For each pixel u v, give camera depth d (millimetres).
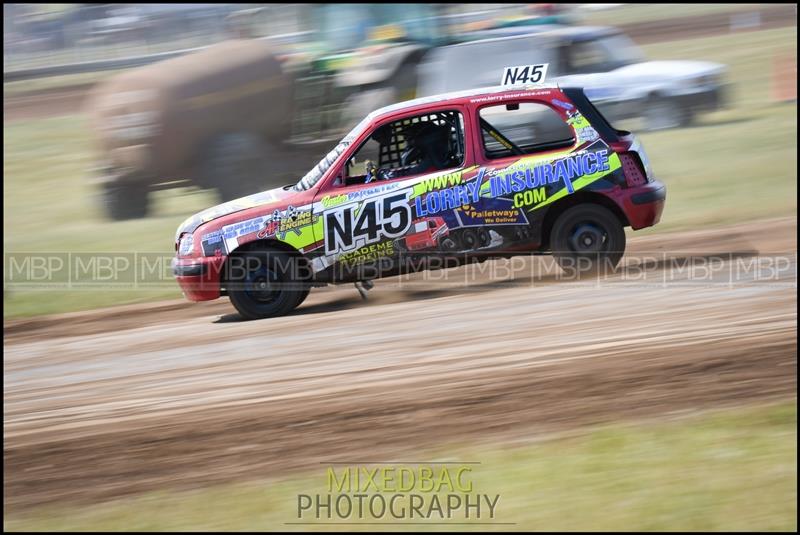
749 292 19984
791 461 12359
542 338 18031
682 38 81750
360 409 15469
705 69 41156
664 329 17984
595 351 17125
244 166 35969
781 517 11062
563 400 15148
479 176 20500
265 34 41188
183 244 21109
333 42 40531
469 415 14883
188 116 35281
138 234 33750
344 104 38062
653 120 40906
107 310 24422
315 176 21109
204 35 92562
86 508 12961
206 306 23969
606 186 20719
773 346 16719
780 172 33906
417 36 40438
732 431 13445
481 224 20562
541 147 21016
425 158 20875
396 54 38438
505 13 57156
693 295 20031
